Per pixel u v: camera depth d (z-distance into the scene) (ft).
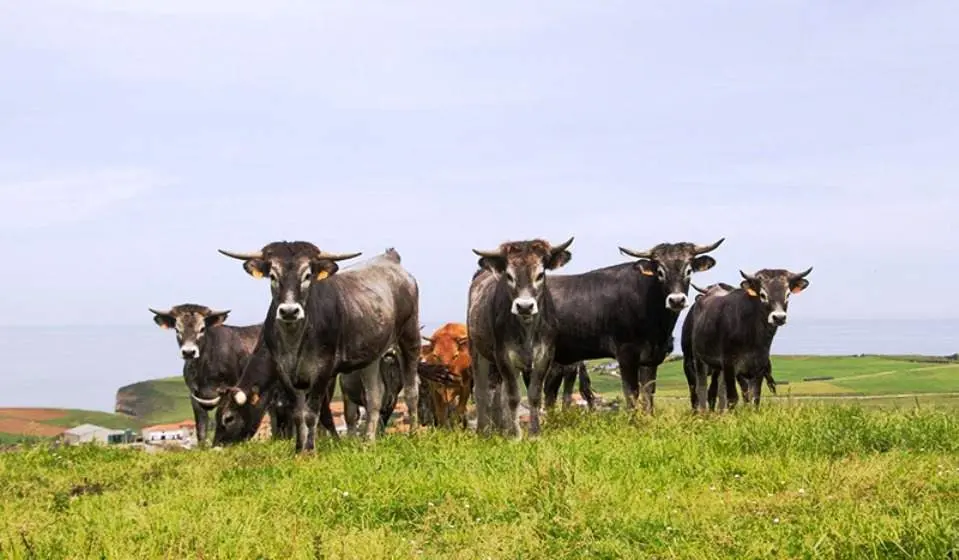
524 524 24.47
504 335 44.68
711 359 57.57
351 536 23.88
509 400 45.03
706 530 23.06
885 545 20.36
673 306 49.93
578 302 53.06
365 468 33.76
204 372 66.95
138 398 303.68
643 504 26.30
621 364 52.26
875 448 34.35
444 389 62.34
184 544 23.86
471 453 35.50
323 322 45.44
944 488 26.17
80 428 132.67
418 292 58.08
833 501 25.34
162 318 67.26
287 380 44.96
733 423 38.68
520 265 43.45
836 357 359.25
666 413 44.57
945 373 242.78
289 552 23.07
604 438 37.68
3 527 28.86
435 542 24.49
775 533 22.44
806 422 37.24
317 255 44.70
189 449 56.24
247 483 34.83
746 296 54.95
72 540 25.21
